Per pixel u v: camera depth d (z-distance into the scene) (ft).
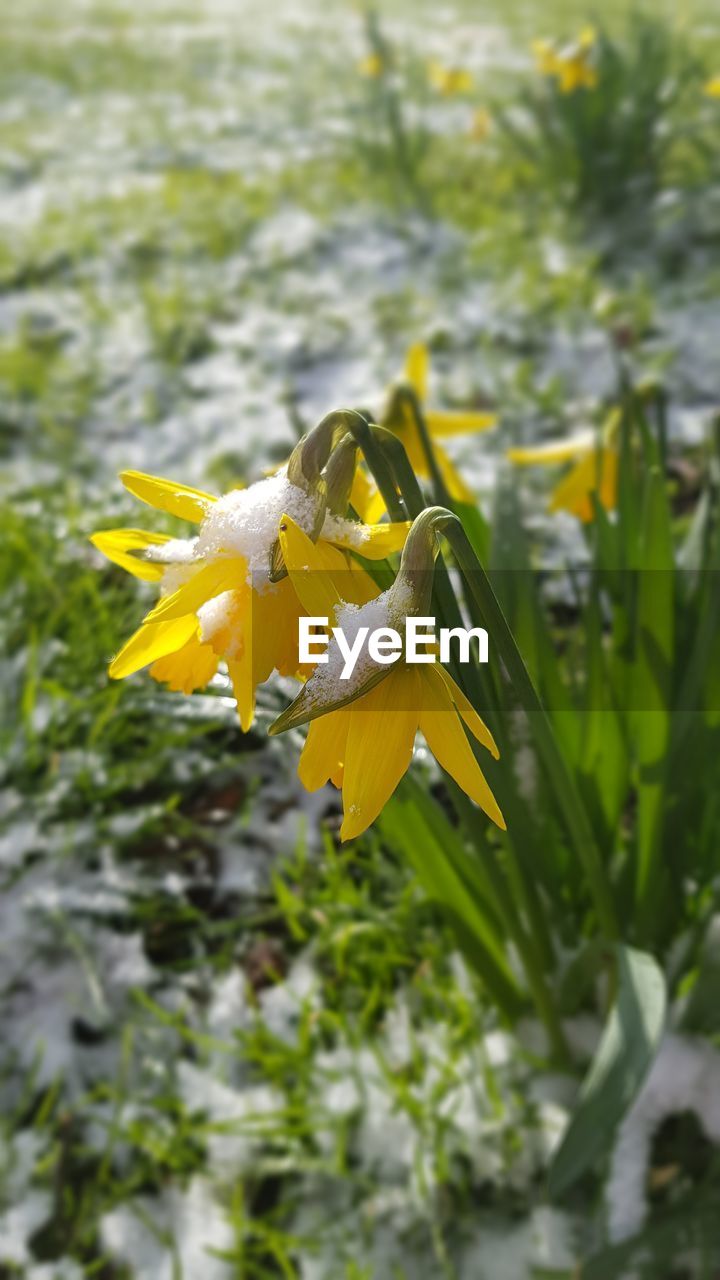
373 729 0.71
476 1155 1.47
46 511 2.43
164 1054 1.63
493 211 4.54
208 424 3.24
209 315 3.91
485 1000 1.62
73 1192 1.50
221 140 5.95
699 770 1.36
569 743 1.35
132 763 1.90
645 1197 1.38
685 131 4.36
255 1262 1.42
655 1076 1.47
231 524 0.73
